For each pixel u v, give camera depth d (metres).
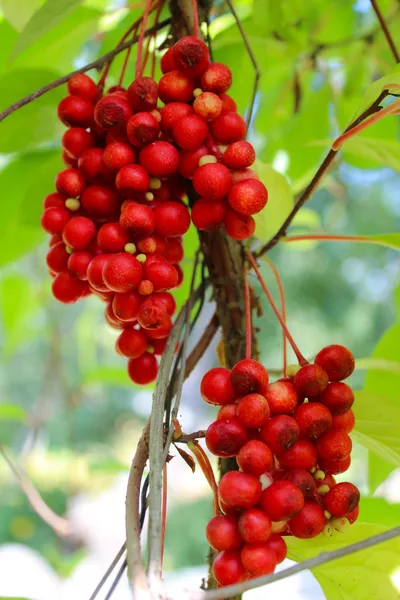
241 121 0.25
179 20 0.29
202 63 0.25
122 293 0.25
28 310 0.59
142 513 0.24
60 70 0.40
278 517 0.23
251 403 0.23
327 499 0.24
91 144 0.27
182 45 0.25
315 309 1.46
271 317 1.18
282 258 1.47
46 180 0.34
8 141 0.34
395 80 0.26
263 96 0.48
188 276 0.37
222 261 0.29
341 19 0.46
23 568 0.67
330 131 0.47
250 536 0.22
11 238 0.37
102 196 0.26
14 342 0.61
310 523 0.23
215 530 0.23
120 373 0.51
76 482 0.71
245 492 0.22
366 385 0.35
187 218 0.25
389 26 0.43
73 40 0.39
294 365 0.25
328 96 0.47
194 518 1.07
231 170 0.25
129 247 0.25
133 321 0.27
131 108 0.25
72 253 0.27
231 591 0.21
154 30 0.29
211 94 0.25
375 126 0.44
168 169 0.25
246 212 0.25
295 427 0.23
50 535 1.00
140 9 0.37
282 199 0.31
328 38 0.47
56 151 0.36
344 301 1.46
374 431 0.29
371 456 0.35
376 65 0.46
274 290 1.17
